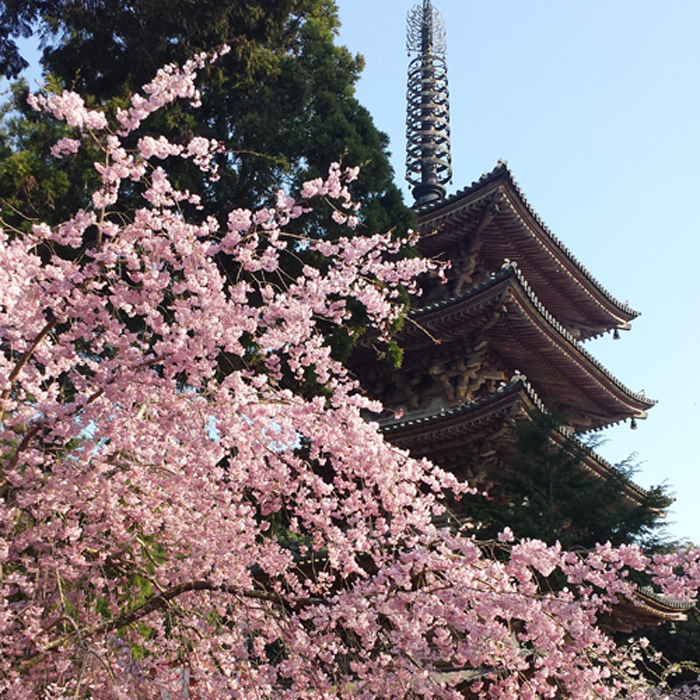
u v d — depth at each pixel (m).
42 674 6.71
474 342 16.61
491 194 17.83
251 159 14.02
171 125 13.65
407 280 6.99
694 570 6.35
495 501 14.76
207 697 6.71
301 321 6.59
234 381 6.47
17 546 6.66
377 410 6.99
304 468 7.27
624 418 21.20
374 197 14.53
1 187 12.11
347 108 16.02
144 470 6.81
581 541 11.76
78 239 5.86
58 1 14.45
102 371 6.16
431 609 6.18
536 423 13.43
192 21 14.21
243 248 6.46
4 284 5.58
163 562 8.13
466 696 8.12
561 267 20.12
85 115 5.39
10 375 6.16
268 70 15.65
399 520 7.12
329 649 6.98
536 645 6.66
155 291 6.24
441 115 23.16
